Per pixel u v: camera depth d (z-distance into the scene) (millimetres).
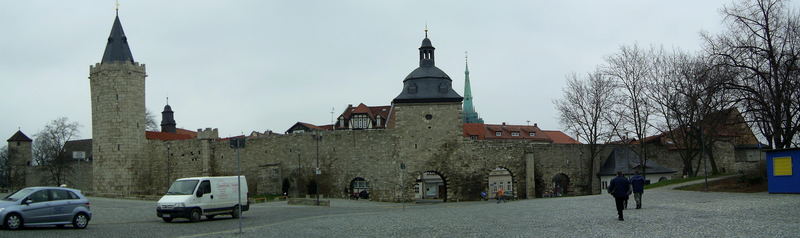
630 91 65875
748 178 43375
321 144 73750
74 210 27672
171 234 25859
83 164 99062
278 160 76188
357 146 72062
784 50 40281
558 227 23844
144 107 80938
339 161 72812
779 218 23547
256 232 25781
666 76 62406
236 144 25312
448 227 26031
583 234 21094
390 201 69938
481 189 69875
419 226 27000
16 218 25719
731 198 35312
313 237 23484
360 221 30984
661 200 36281
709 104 43094
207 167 79312
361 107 100188
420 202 71062
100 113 78625
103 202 55906
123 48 79375
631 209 30906
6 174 112750
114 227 29391
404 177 69750
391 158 70500
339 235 24062
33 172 107750
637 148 76875
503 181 98062
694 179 56562
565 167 73875
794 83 39625
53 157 103625
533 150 72250
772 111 40281
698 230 20875
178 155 81188
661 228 21906
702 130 46000
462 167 69750
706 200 34750
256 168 77750
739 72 41156
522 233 22297
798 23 40844
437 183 96562
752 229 20484
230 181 35906
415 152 69812
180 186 34344
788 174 36594
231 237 23906
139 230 27766
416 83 70938
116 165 77812
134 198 66188
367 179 71375
